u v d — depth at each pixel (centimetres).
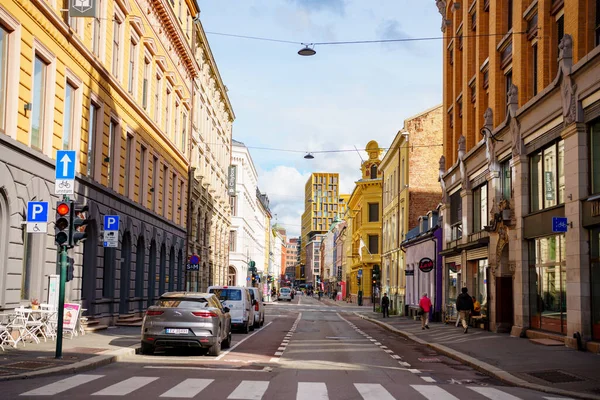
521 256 2231
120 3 2556
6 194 1578
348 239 10038
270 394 1034
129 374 1227
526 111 2153
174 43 3681
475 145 2991
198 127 4653
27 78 1711
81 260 2142
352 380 1244
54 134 1911
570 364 1466
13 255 1622
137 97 2898
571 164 1791
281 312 5334
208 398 969
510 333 2355
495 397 1064
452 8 3572
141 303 2983
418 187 4791
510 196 2434
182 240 4044
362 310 6144
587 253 1734
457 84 3450
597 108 1667
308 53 2066
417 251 4309
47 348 1545
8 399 915
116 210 2531
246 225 8369
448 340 2247
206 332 1570
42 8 1769
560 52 1848
